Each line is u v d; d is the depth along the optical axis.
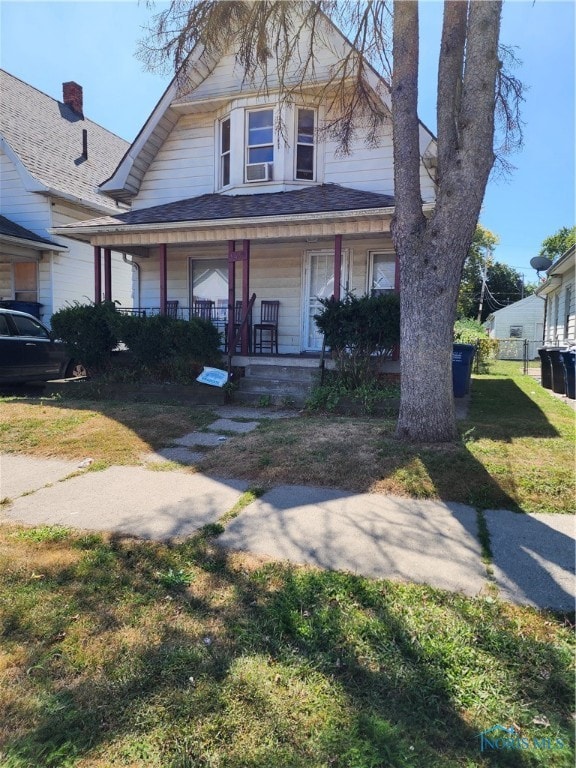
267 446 5.57
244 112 10.85
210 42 6.83
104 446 5.91
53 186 12.80
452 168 5.04
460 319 34.28
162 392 8.99
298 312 11.23
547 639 2.36
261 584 2.86
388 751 1.75
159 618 2.54
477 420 7.00
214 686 2.06
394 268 10.59
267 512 3.94
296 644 2.35
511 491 4.22
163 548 3.32
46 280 13.35
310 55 7.11
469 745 1.79
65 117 17.14
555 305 18.73
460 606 2.61
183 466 5.22
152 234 10.07
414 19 5.14
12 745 1.80
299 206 9.27
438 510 3.93
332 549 3.29
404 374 5.60
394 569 3.01
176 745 1.78
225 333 10.55
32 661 2.22
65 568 3.06
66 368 10.75
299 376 8.71
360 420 6.83
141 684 2.08
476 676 2.13
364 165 10.45
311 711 1.94
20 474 5.03
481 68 4.79
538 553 3.21
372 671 2.16
